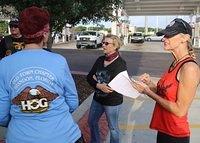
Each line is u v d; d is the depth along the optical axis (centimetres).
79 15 870
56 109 270
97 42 3728
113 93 464
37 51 270
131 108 838
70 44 4684
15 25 590
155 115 333
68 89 279
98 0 884
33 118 265
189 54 311
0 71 268
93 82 475
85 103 844
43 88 262
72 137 281
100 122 693
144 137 625
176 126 313
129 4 4944
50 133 267
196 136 635
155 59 2445
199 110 834
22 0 758
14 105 266
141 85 328
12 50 605
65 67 274
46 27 274
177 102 301
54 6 768
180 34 308
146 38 6738
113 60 461
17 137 266
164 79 319
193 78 294
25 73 262
